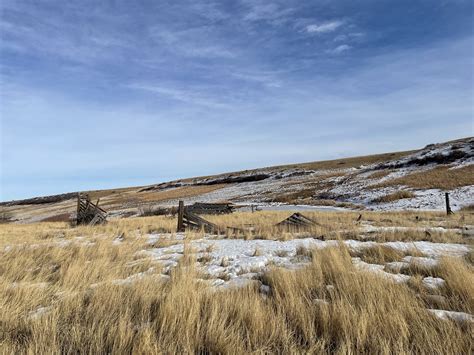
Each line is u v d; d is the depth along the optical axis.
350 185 48.41
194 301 3.38
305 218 13.53
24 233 16.11
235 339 2.73
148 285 4.28
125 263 6.48
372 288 3.78
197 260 6.81
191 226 13.28
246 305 3.36
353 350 2.52
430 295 3.80
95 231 14.13
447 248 7.06
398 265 5.46
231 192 72.69
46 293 4.37
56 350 2.61
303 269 5.00
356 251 6.73
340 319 2.97
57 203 100.50
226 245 8.80
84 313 3.48
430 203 28.72
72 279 4.94
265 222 16.11
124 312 3.46
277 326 2.96
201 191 82.81
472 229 10.70
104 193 114.25
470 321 2.93
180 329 2.85
